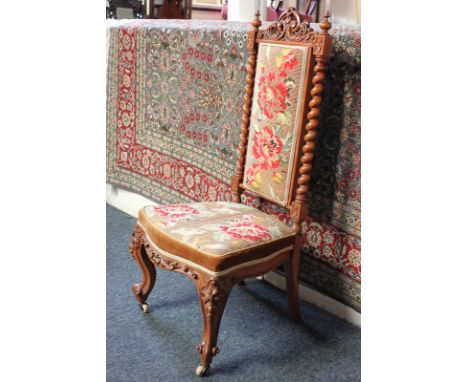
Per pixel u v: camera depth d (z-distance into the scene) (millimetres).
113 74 2779
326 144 1777
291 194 1735
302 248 1974
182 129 2438
